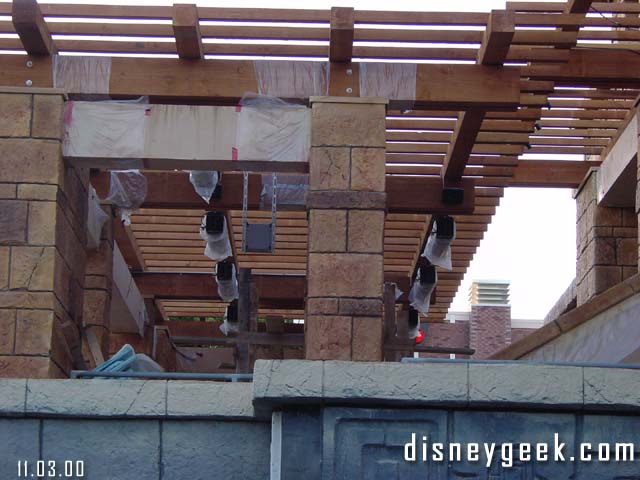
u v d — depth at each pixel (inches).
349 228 471.8
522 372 355.9
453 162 583.2
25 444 376.8
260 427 379.2
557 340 454.0
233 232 683.4
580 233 678.5
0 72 484.1
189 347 820.0
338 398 353.4
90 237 563.8
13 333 456.8
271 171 496.1
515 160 596.1
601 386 355.3
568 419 360.8
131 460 377.1
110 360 426.6
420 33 485.7
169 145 484.7
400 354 665.6
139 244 721.0
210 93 485.7
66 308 482.3
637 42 519.5
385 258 721.0
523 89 506.3
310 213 473.1
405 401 354.0
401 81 487.5
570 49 506.0
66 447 377.1
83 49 486.3
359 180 476.7
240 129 485.7
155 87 485.7
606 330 452.1
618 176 610.2
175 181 604.4
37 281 461.4
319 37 485.1
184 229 708.0
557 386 355.3
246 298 617.3
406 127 564.7
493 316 1133.1
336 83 486.9
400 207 601.6
